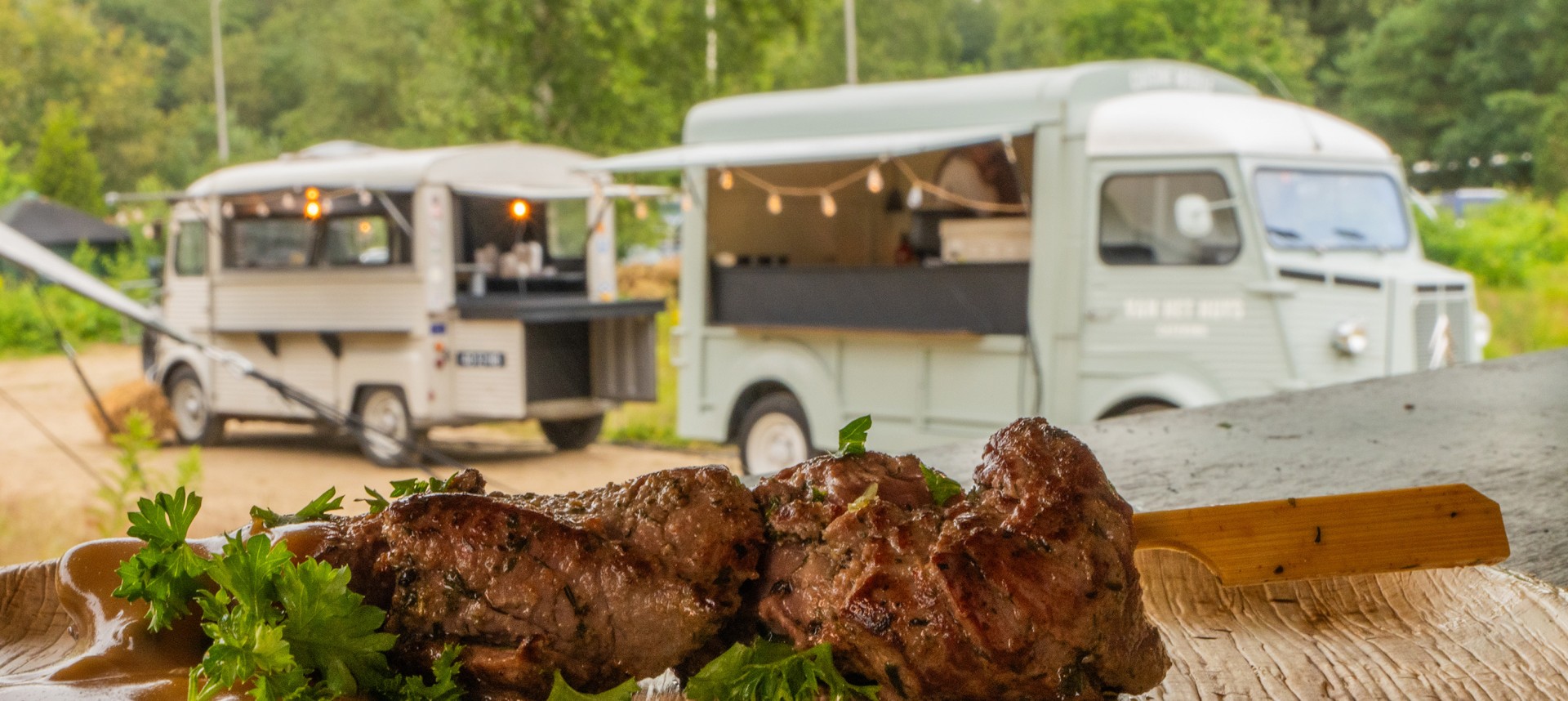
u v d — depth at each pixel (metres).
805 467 1.80
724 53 28.28
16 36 64.25
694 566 1.70
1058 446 1.70
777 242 13.60
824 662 1.64
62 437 17.64
